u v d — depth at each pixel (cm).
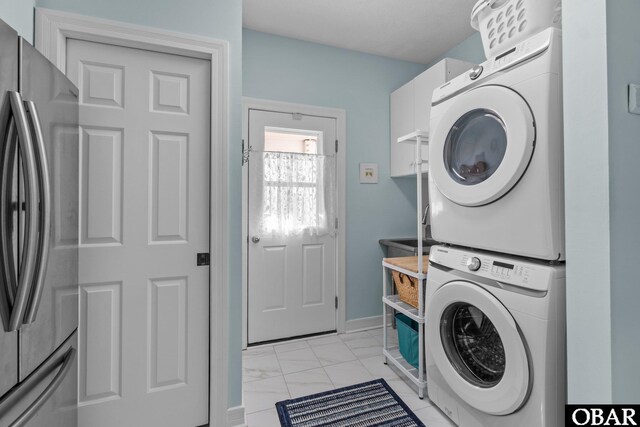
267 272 272
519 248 129
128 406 155
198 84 167
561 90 121
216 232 164
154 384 160
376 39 281
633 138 105
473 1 232
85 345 149
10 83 85
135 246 156
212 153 163
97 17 145
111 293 153
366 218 305
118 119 153
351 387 204
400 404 184
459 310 164
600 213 103
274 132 275
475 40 272
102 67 153
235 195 170
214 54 163
